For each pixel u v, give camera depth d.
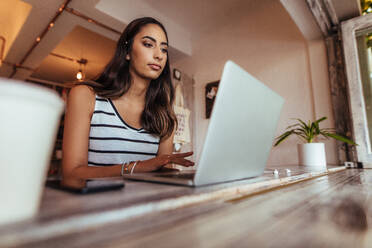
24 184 0.17
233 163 0.42
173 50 2.52
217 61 2.45
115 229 0.18
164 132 1.14
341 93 1.58
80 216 0.18
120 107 1.03
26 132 0.16
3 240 0.14
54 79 4.09
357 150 1.43
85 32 2.71
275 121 0.55
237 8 2.23
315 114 1.71
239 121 0.40
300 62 1.88
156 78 1.13
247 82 0.40
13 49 2.53
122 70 1.03
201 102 2.50
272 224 0.21
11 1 2.39
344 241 0.17
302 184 0.51
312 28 1.63
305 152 1.35
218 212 0.25
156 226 0.20
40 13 1.87
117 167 0.71
